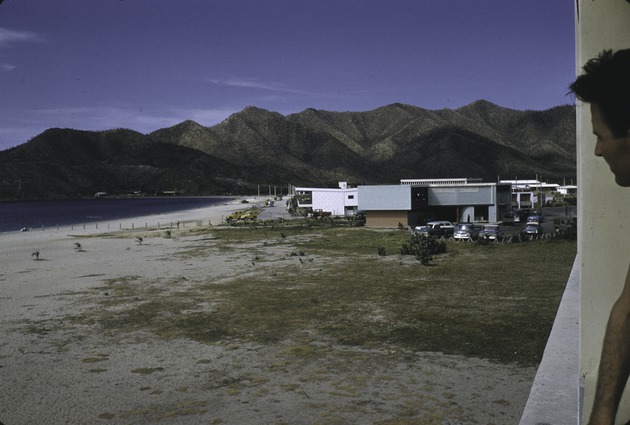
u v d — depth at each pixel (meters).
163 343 14.63
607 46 1.44
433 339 14.20
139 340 15.00
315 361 12.64
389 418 9.10
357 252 36.56
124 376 11.87
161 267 30.98
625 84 1.10
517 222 59.47
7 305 20.48
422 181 93.19
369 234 50.31
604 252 1.48
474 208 61.84
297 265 30.47
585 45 1.47
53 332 16.11
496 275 24.50
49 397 10.62
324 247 40.69
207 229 66.06
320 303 19.47
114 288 24.03
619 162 1.13
